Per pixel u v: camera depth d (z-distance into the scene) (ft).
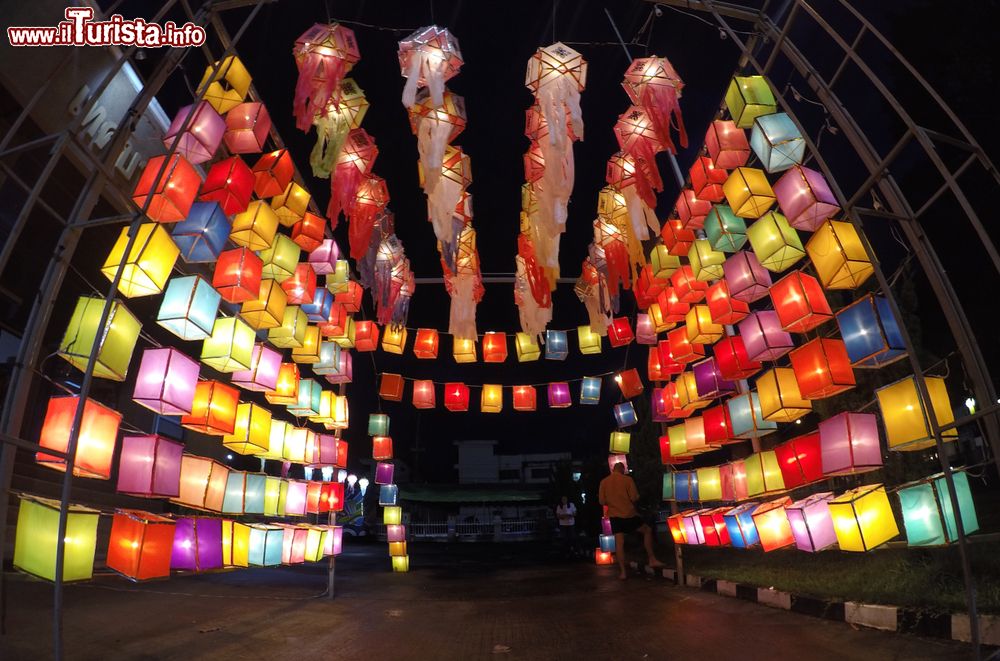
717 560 28.84
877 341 12.21
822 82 12.85
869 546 12.56
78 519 10.34
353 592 24.86
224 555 15.11
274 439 18.81
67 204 27.89
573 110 13.53
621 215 18.72
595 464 60.08
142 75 22.77
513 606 20.90
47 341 30.86
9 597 15.52
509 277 28.60
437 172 13.38
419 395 29.30
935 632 11.87
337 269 21.53
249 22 13.00
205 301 12.87
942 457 10.57
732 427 18.43
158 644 13.23
